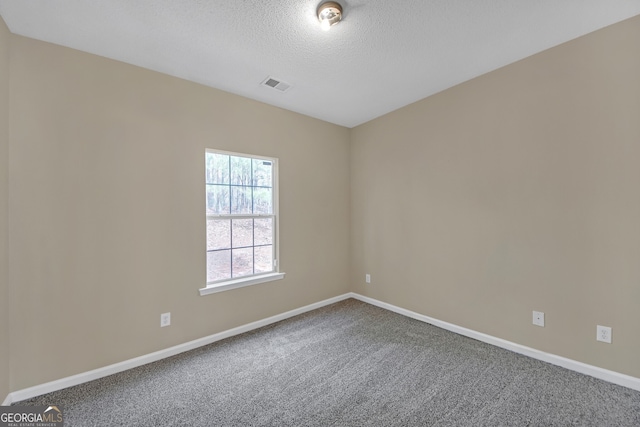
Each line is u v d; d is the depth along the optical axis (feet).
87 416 5.54
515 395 6.10
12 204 5.80
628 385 6.23
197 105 8.34
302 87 8.98
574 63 6.85
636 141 6.10
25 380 5.97
